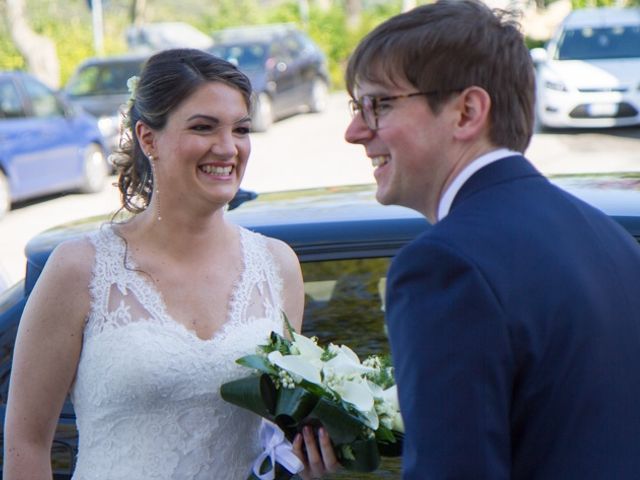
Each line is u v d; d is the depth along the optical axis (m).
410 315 1.96
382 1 41.81
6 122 14.74
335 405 2.62
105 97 19.02
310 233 3.87
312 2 39.84
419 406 1.91
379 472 3.34
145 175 3.03
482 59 2.07
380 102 2.12
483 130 2.12
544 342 1.94
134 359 2.79
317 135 21.80
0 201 14.52
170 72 2.86
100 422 2.84
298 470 2.77
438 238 1.99
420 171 2.13
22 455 2.83
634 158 16.22
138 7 50.19
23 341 2.85
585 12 20.31
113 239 2.93
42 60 31.00
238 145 2.92
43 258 3.90
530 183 2.12
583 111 18.34
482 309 1.91
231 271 3.02
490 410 1.88
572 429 1.94
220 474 2.88
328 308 3.80
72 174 15.81
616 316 2.04
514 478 1.96
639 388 2.02
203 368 2.84
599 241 2.11
